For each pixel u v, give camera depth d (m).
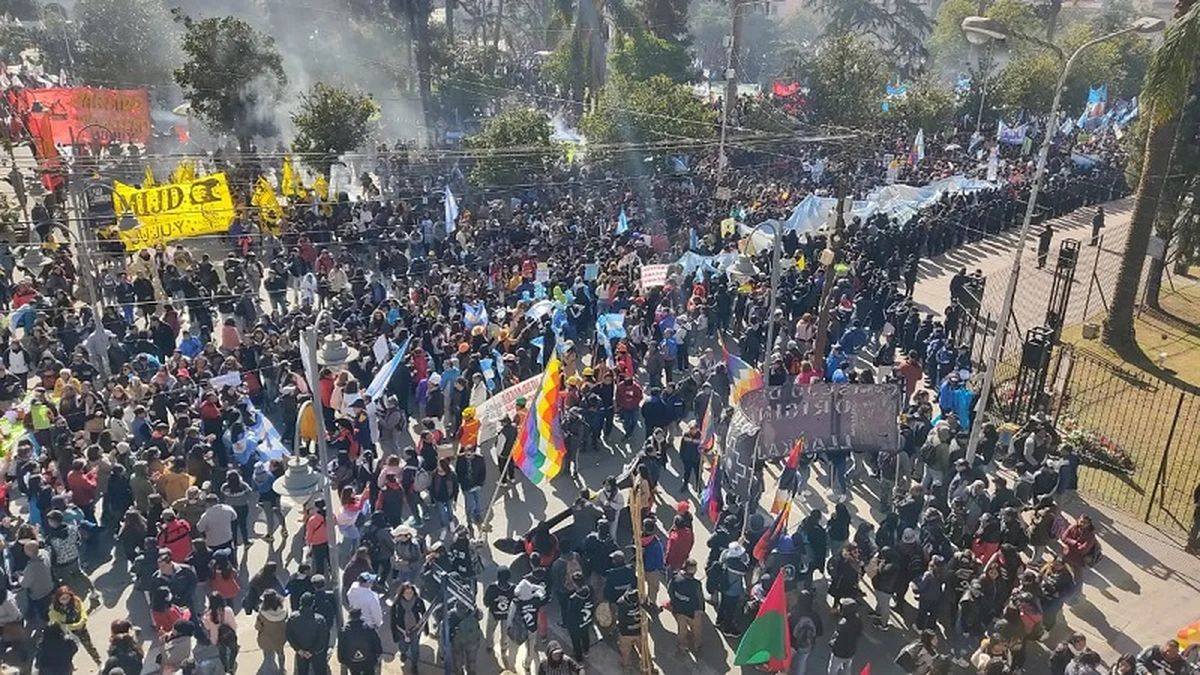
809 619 11.88
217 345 20.91
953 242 34.16
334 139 33.09
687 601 12.36
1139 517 16.91
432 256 25.56
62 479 14.17
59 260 22.58
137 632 11.84
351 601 11.17
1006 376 22.56
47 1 66.06
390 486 13.90
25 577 11.93
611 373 18.58
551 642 12.10
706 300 23.38
